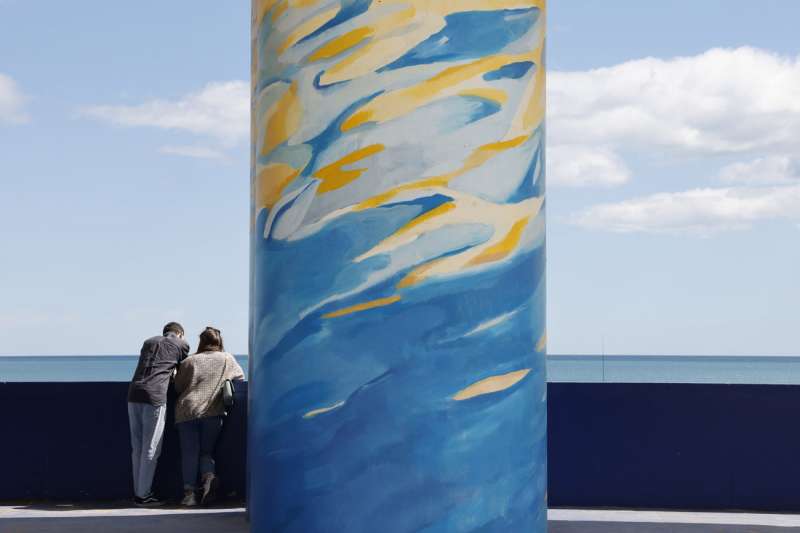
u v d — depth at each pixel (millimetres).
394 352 5523
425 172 5551
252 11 8445
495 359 5641
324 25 5641
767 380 130750
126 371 167500
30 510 9219
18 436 9812
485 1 5703
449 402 5539
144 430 9430
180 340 9672
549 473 9406
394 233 5539
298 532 5609
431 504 5504
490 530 5605
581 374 158750
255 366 6031
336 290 5570
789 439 9250
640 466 9344
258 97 6012
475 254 5605
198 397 9461
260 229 5941
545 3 6113
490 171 5656
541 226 5969
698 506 9281
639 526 8344
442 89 5590
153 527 8297
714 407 9320
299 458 5617
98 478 9797
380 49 5578
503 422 5656
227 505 9516
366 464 5512
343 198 5570
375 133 5555
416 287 5527
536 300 5879
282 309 5715
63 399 9836
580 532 8078
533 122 5879
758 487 9250
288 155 5719
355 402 5531
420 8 5594
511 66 5758
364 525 5504
